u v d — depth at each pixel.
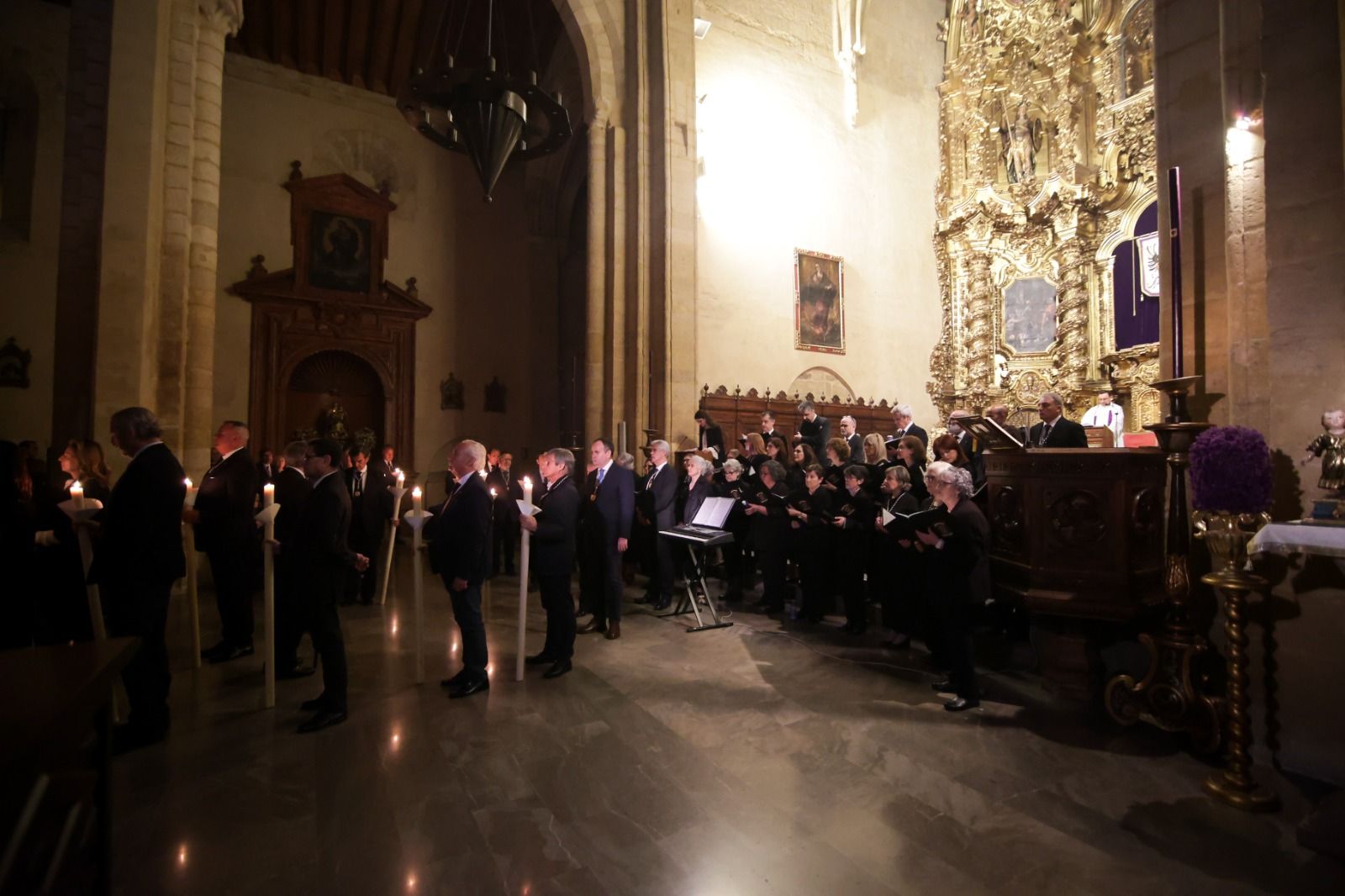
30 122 11.80
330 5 13.27
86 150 7.35
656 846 2.76
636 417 10.23
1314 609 3.28
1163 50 4.43
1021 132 14.16
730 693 4.58
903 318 14.50
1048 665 4.53
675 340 10.30
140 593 3.65
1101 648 4.41
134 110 7.25
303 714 4.19
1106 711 4.14
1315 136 3.37
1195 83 4.25
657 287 10.38
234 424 5.43
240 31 13.41
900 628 5.57
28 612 4.77
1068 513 4.22
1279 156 3.49
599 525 5.97
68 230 7.30
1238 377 3.89
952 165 15.08
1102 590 4.07
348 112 14.92
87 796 1.51
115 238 7.09
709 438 9.45
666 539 7.02
